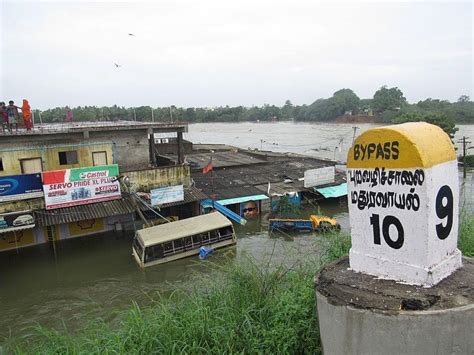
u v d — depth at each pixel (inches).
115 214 797.9
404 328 119.3
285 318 198.5
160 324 225.9
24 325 545.6
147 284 660.1
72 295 631.8
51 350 241.3
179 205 955.3
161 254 722.2
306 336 185.2
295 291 225.3
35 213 760.3
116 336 219.3
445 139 140.2
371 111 4079.7
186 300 266.2
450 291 129.0
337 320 135.7
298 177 1222.3
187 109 6373.0
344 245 295.9
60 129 845.8
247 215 1027.9
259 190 1071.6
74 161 853.8
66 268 729.0
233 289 256.4
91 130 855.7
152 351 203.6
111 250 805.9
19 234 799.7
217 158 1513.3
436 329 116.6
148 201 851.4
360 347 129.5
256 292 246.4
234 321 215.6
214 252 766.5
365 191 148.6
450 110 3678.6
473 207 501.7
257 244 815.1
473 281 135.4
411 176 131.4
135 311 259.0
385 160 138.8
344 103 4798.2
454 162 141.1
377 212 144.9
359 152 148.8
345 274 155.9
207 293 276.8
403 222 136.5
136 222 893.8
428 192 128.3
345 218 1013.8
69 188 784.9
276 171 1289.4
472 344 118.6
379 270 147.1
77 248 814.5
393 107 3816.4
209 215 828.0
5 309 594.2
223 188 1074.1
